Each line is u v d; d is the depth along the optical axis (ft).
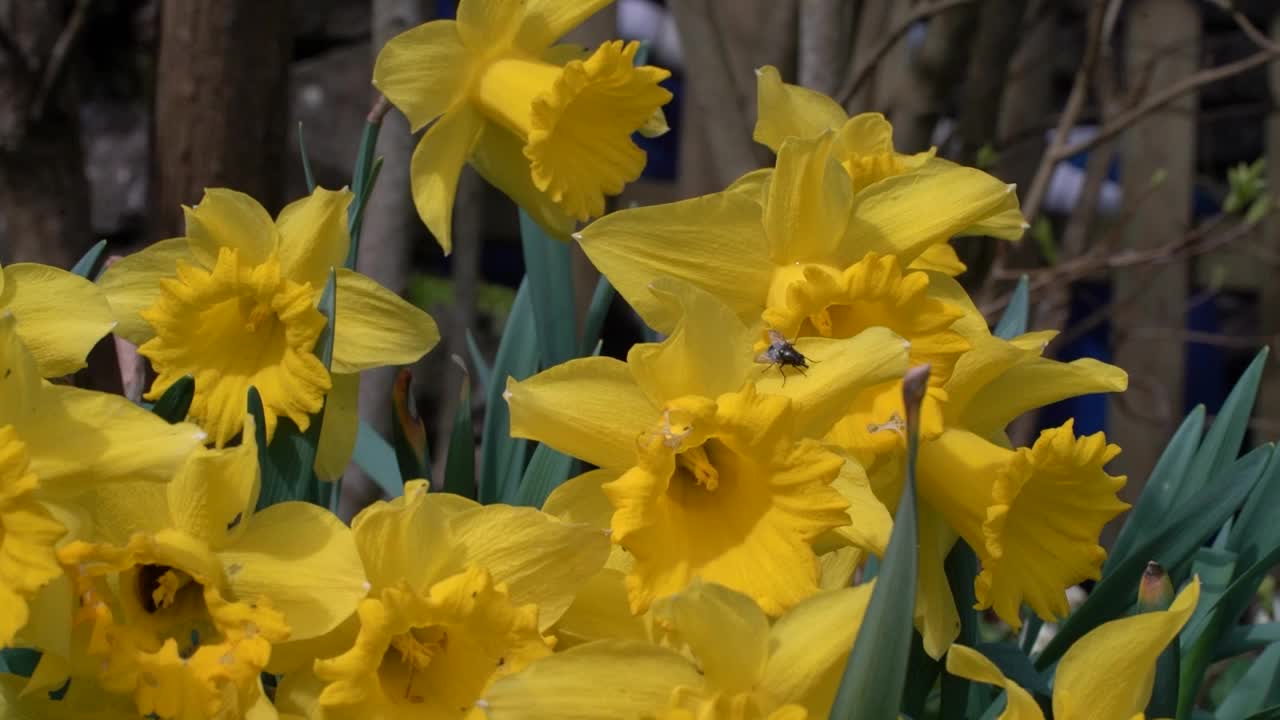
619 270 1.92
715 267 1.94
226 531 1.78
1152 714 1.86
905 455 1.93
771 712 1.75
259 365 1.94
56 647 1.71
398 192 2.77
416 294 5.36
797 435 1.83
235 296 1.93
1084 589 4.10
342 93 5.71
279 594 1.77
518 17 2.10
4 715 1.77
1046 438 1.92
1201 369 5.87
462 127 2.12
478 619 1.76
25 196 3.01
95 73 5.49
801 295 1.90
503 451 2.17
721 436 1.83
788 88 2.08
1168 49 4.04
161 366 1.93
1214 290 4.47
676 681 1.74
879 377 1.82
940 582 1.98
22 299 1.81
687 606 1.73
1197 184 5.45
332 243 1.96
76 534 1.73
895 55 4.17
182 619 1.79
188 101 2.76
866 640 1.69
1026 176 4.62
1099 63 4.05
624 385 1.83
